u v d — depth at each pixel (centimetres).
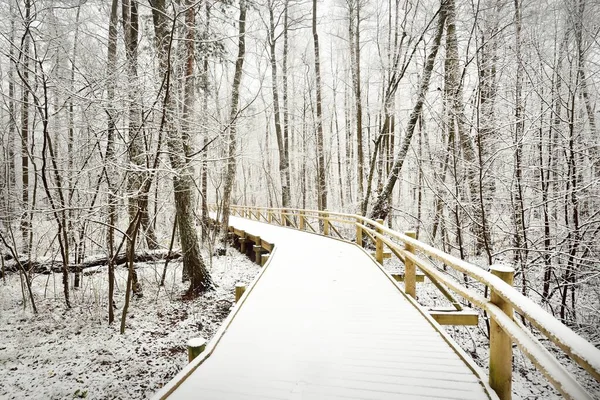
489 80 802
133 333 640
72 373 500
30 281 777
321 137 1886
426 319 382
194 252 868
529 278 826
